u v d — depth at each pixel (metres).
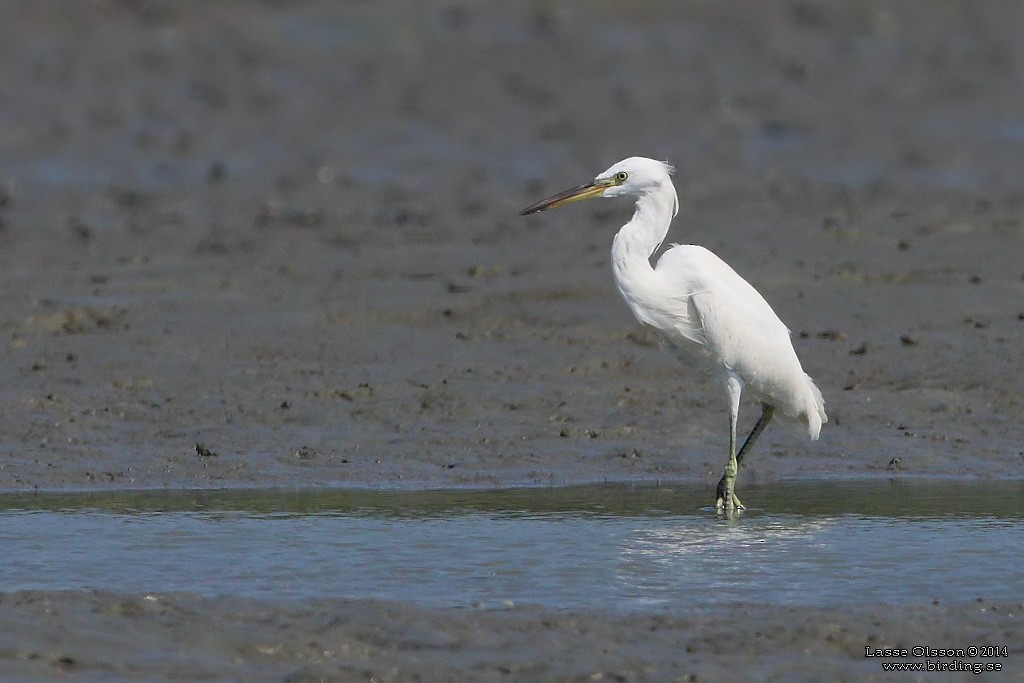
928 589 9.11
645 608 8.77
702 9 38.84
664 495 11.82
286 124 29.91
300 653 8.07
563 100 31.64
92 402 14.44
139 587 9.22
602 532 10.53
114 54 34.12
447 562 9.76
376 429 13.73
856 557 9.82
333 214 23.72
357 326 17.14
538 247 20.88
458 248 20.94
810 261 19.55
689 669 7.79
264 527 10.72
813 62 35.16
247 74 33.25
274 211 23.95
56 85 31.83
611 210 23.83
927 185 25.75
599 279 18.62
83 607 8.62
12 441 13.31
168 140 28.66
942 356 15.52
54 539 10.39
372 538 10.38
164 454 13.02
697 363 12.11
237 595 8.98
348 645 8.18
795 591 9.09
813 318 17.02
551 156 27.75
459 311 17.55
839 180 26.38
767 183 26.03
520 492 11.93
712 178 26.44
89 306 17.91
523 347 16.17
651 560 9.78
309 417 14.02
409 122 30.03
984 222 22.09
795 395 11.69
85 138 28.53
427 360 15.80
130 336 16.67
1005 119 30.98
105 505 11.47
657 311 11.76
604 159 27.52
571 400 14.48
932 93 33.00
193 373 15.38
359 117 30.39
